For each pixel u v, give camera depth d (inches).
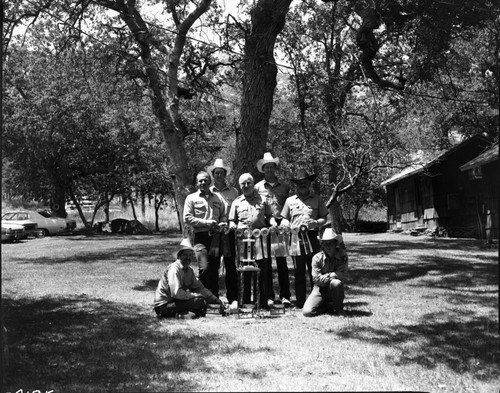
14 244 1198.9
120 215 2175.2
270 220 368.8
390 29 654.5
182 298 341.4
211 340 282.4
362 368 231.9
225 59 826.8
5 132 1325.0
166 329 310.2
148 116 1105.4
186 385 211.2
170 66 709.3
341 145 602.2
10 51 683.4
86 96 1219.2
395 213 1512.1
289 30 791.1
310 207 378.0
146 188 1643.7
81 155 1476.4
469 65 882.8
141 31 678.5
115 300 412.8
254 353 257.0
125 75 727.1
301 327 312.5
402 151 703.7
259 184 388.8
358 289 443.8
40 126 1306.6
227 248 373.4
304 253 373.7
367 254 754.8
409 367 233.1
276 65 530.6
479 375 222.1
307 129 681.0
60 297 426.9
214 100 922.7
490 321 319.0
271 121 1006.4
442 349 260.5
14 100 1299.2
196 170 1365.7
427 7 564.1
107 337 290.4
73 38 663.8
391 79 829.8
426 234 1232.2
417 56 681.0
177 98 715.4
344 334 293.0
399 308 363.6
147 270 605.0
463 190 1133.1
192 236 407.2
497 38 641.0
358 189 1349.7
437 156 1137.4
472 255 712.4
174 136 711.7
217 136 1274.6
